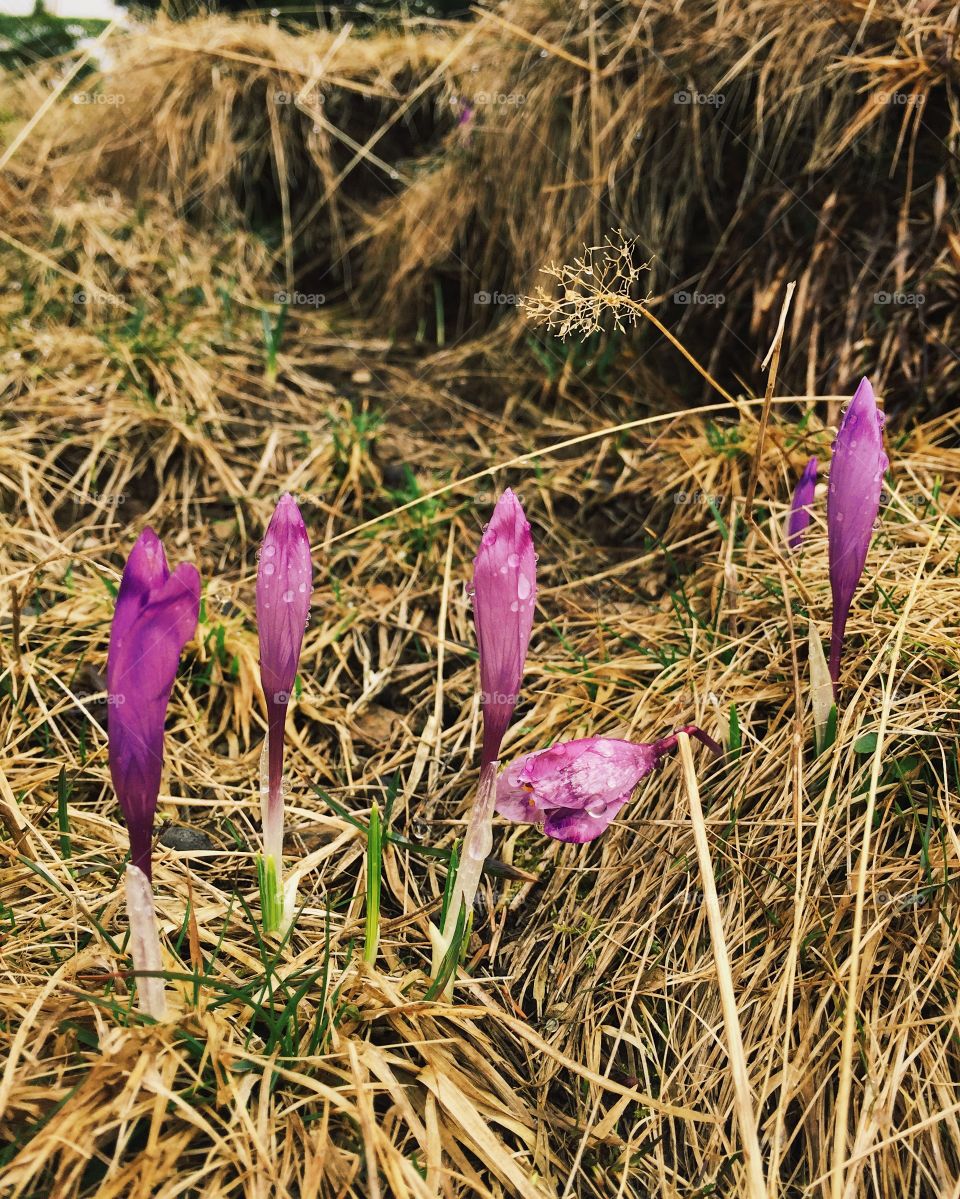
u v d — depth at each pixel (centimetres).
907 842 44
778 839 44
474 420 76
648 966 44
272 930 42
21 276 88
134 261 90
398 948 45
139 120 104
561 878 47
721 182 73
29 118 126
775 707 48
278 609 39
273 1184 37
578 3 78
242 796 50
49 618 55
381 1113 39
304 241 103
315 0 134
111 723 36
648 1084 41
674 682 51
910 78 62
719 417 67
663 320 75
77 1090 37
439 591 61
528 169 81
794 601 50
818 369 67
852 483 42
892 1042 40
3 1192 36
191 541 64
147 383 76
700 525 61
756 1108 40
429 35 113
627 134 73
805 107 66
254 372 81
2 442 66
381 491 68
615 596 60
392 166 105
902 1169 39
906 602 47
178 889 45
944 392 62
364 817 49
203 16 120
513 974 45
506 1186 39
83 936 42
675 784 47
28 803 47
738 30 69
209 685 54
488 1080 41
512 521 37
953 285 63
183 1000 39
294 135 103
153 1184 37
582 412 74
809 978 42
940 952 41
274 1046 39
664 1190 39
